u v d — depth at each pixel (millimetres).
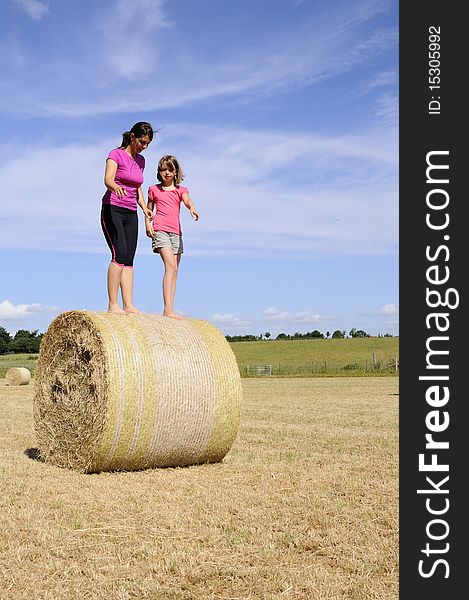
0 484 6676
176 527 5180
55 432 7883
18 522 5320
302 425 12164
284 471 7426
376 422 12680
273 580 4102
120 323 7586
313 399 19922
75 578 4137
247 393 23484
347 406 16969
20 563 4383
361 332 84000
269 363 55719
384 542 4820
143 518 5434
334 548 4680
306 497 6129
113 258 8148
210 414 7711
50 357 8070
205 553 4566
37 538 4871
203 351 7883
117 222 8133
